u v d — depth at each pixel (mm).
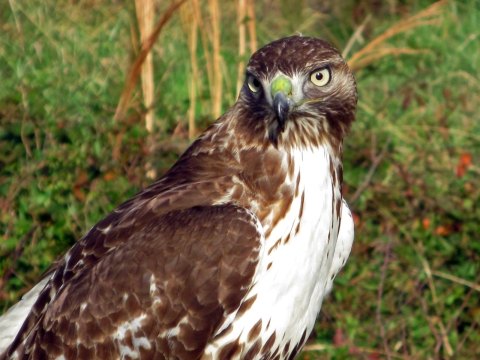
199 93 15344
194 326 8430
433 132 15734
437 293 12523
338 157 9305
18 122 13125
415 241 12953
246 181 8781
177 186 8914
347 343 11531
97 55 15953
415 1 20953
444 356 11828
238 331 8586
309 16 20359
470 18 20453
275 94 8711
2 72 15242
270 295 8633
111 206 12117
